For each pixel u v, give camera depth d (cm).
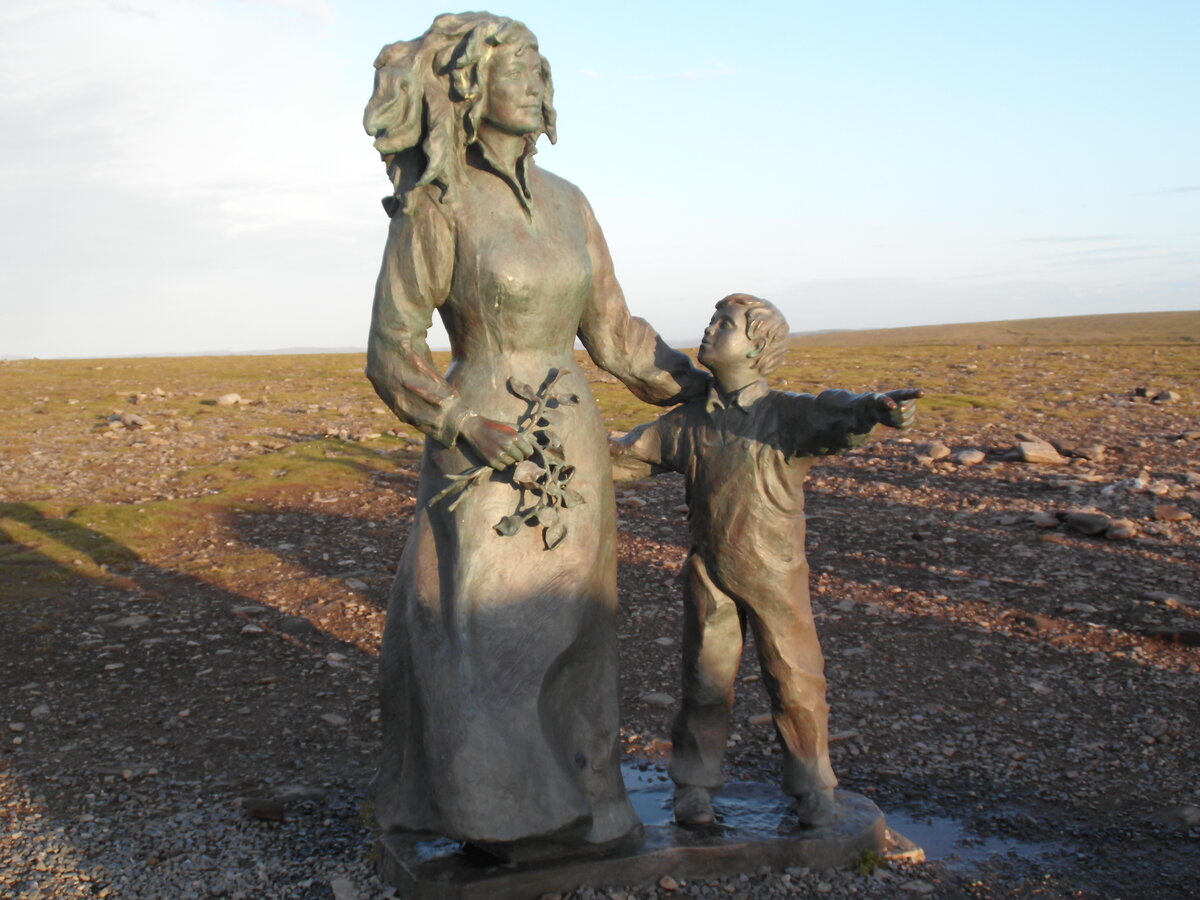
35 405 2195
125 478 1371
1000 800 499
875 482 1261
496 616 376
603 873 384
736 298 399
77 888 416
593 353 422
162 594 864
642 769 522
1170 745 558
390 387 383
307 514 1159
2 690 652
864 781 521
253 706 632
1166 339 5381
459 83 368
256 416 2005
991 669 673
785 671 411
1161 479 1239
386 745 414
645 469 429
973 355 3250
